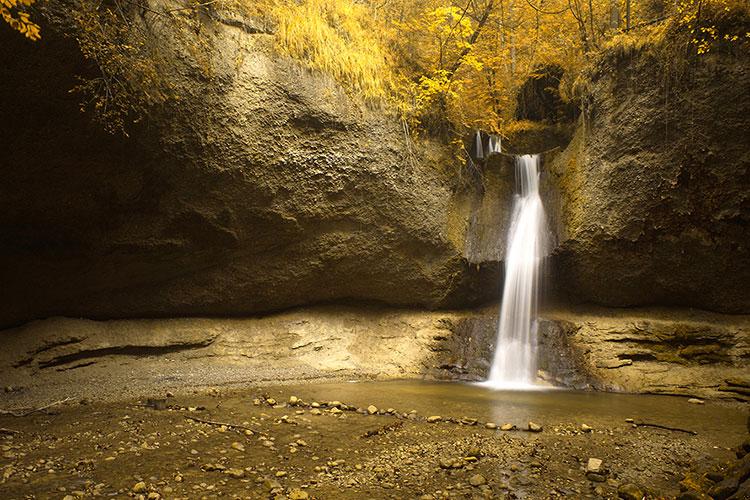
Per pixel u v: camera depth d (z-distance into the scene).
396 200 12.88
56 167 8.91
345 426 7.09
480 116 15.56
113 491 4.70
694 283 11.90
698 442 6.64
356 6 13.91
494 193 14.52
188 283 11.63
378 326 13.38
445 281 13.64
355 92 12.28
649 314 12.44
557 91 16.23
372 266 13.09
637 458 5.93
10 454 5.66
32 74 7.77
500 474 5.34
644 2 13.53
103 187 9.52
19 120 8.14
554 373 11.32
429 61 14.61
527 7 16.62
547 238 13.47
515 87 17.45
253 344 11.84
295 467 5.44
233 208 11.02
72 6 7.68
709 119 10.71
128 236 10.31
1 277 9.77
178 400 8.46
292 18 11.50
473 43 15.23
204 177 10.36
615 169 12.02
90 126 8.64
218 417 7.41
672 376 10.49
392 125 12.91
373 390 9.77
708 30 10.45
